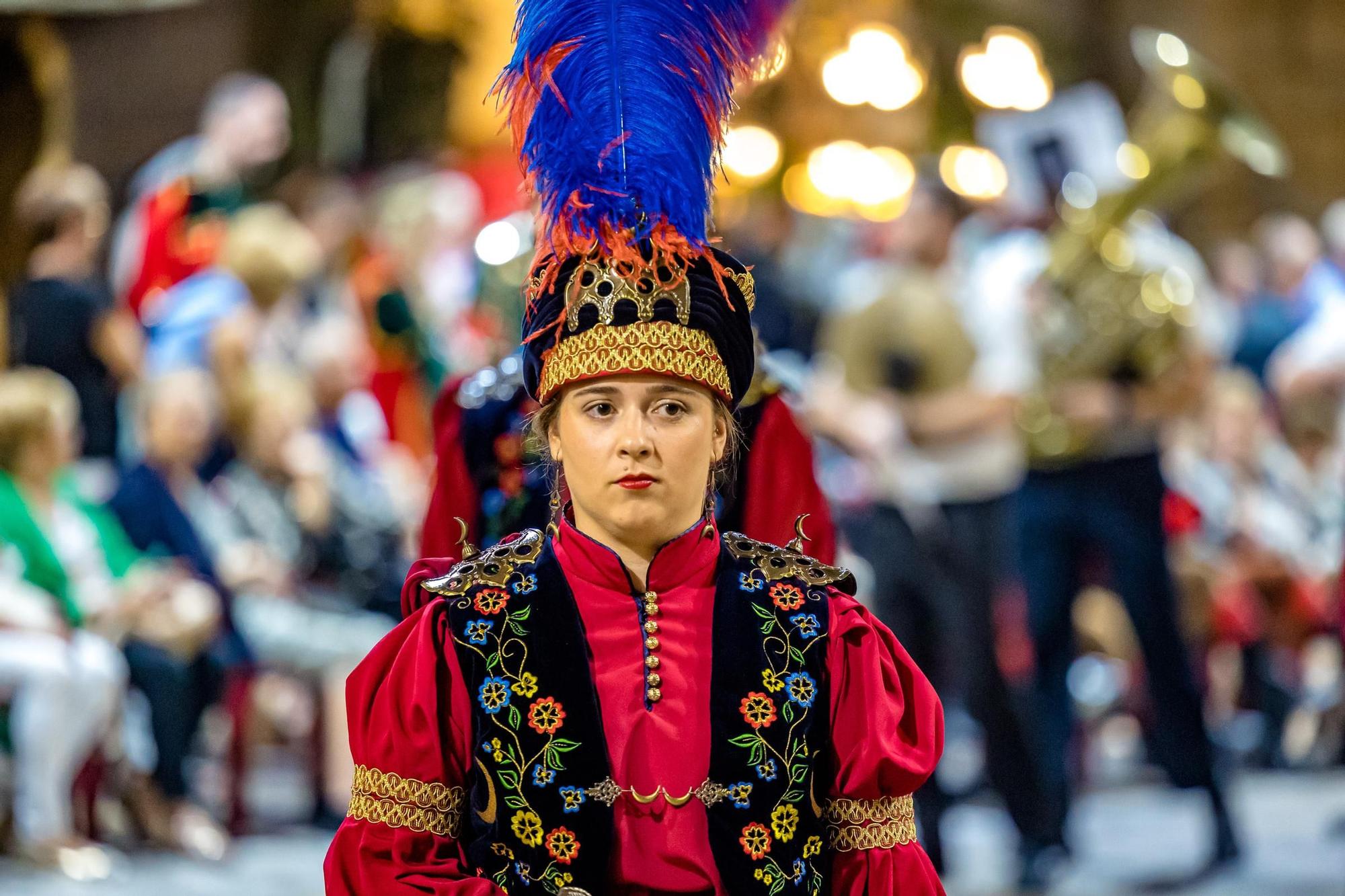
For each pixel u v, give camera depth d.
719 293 6.11
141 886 15.33
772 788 5.89
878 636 6.28
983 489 16.59
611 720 5.93
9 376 16.75
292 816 18.94
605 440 5.99
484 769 5.91
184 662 17.02
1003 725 16.02
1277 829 18.59
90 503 17.36
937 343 16.84
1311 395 25.31
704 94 6.25
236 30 34.72
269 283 20.88
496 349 9.35
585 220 5.95
